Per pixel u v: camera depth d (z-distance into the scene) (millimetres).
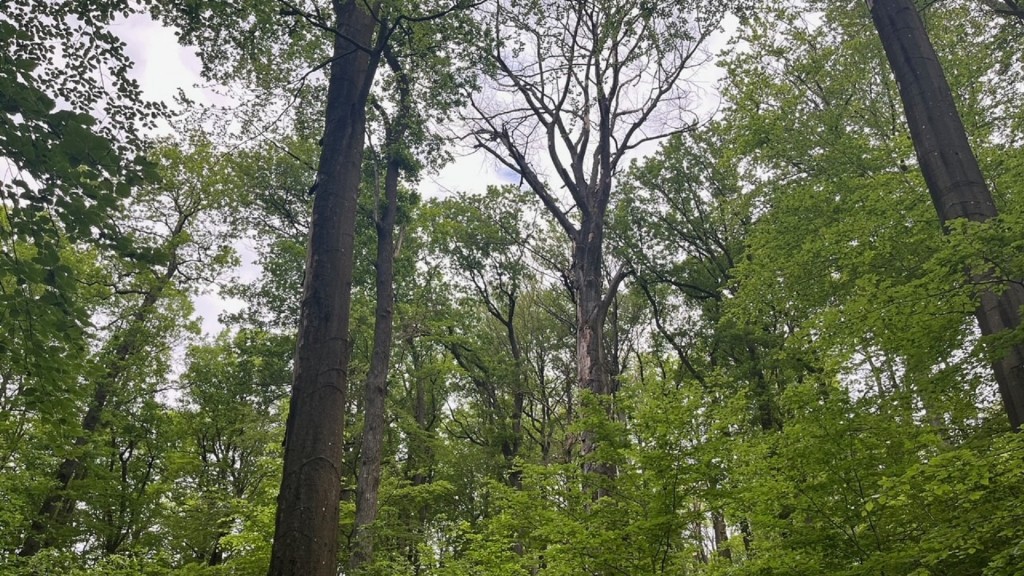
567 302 26812
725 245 18594
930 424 7336
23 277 5586
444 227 22750
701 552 8562
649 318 24859
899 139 10484
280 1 7984
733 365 17578
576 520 7043
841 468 6117
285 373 21703
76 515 16938
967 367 6602
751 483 6562
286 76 11820
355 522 12672
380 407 13727
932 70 7238
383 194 17078
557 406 26000
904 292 6156
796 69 13000
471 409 26078
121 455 19531
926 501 5949
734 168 15141
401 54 11703
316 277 6305
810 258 10039
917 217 8719
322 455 5539
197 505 15586
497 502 8094
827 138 11664
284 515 5309
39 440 13445
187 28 8945
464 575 9047
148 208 19172
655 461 6477
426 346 24094
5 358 6090
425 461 20812
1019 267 5582
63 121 4949
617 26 15016
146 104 6297
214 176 19062
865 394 6656
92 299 15758
